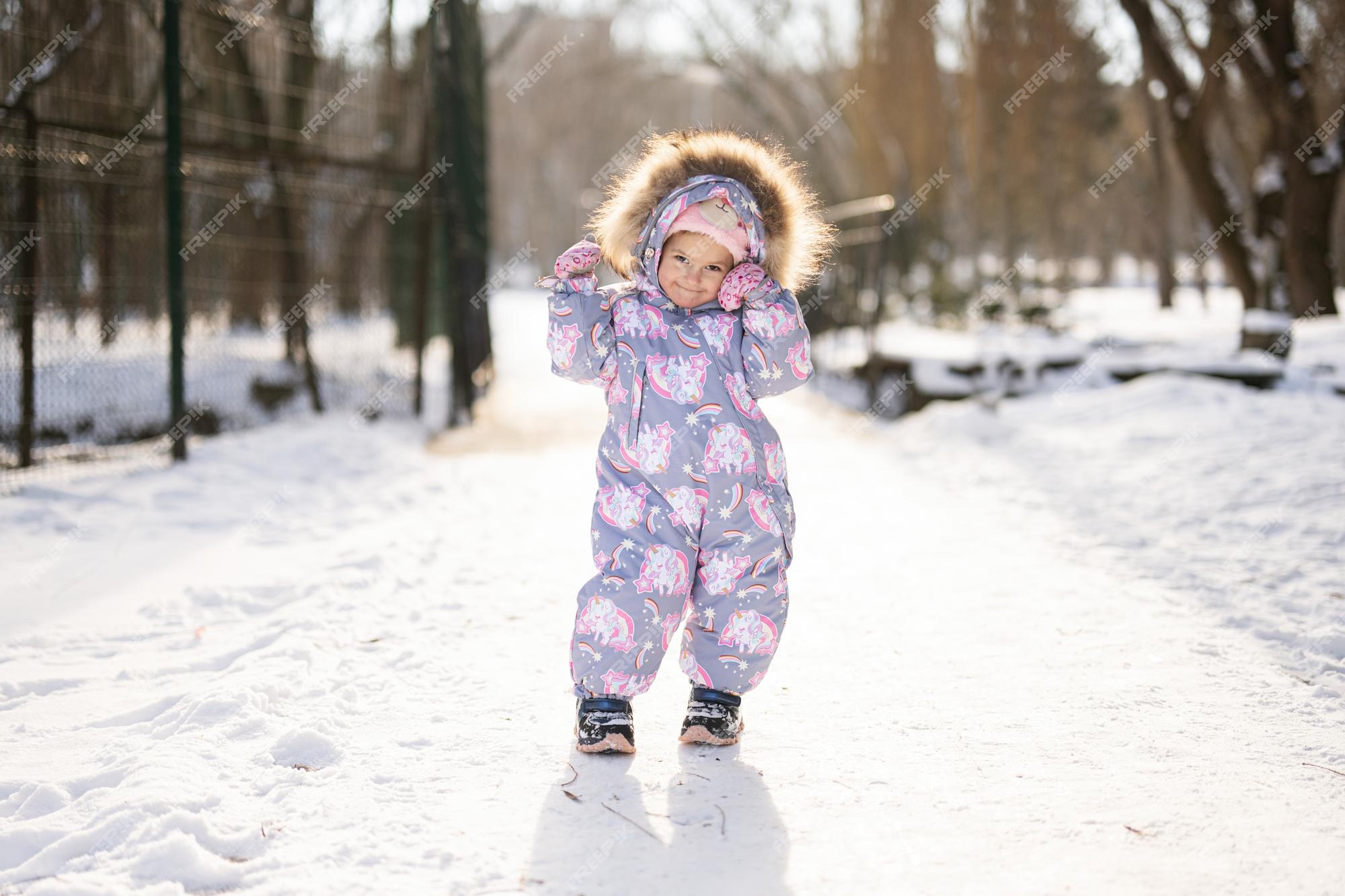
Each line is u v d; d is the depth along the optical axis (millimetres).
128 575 4430
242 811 2322
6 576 4371
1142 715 2906
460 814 2328
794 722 2875
